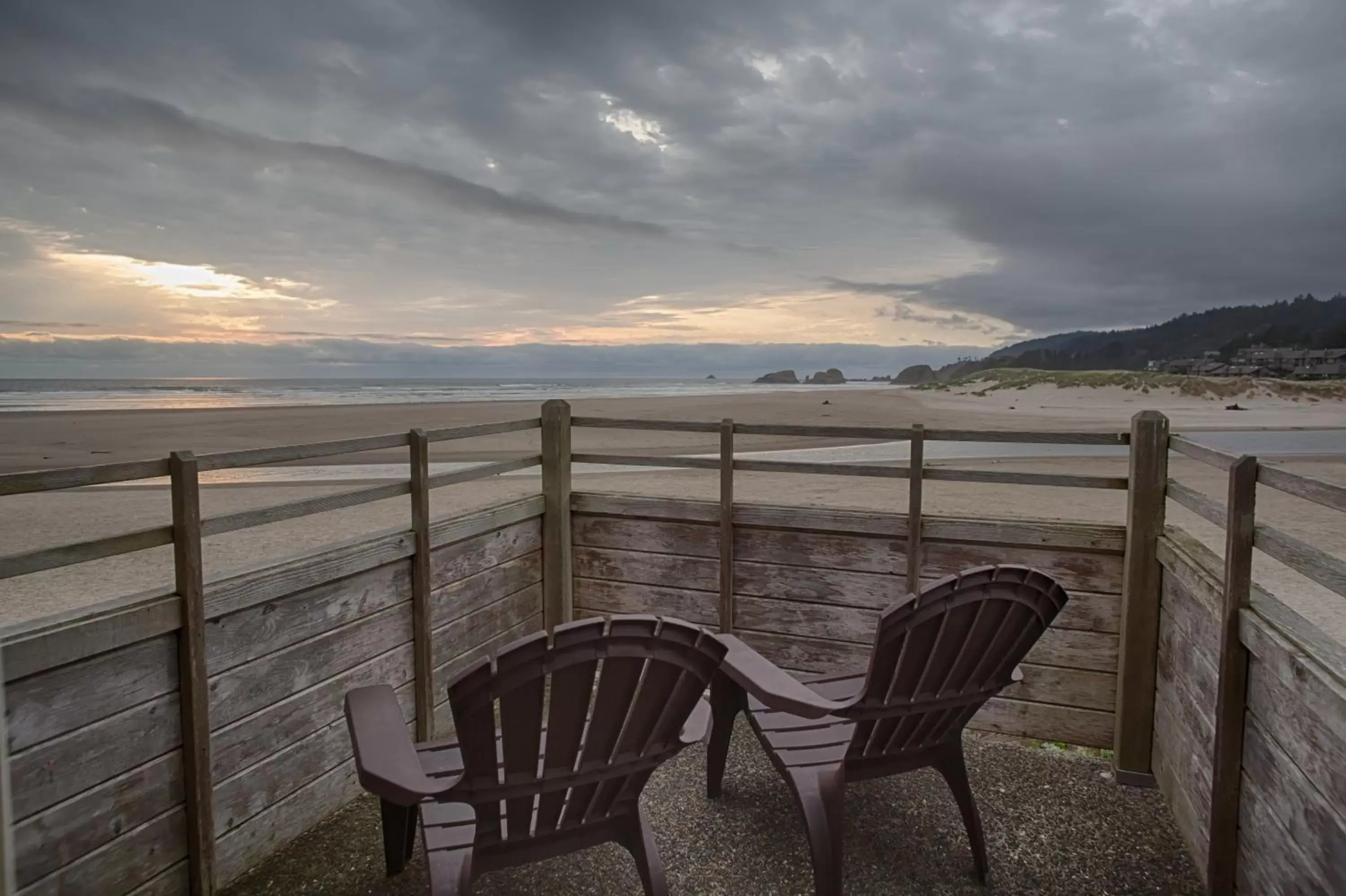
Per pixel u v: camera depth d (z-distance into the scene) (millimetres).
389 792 1514
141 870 1961
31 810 1679
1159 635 2750
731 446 3537
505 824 1698
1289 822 1623
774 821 2562
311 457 2404
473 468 3271
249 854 2275
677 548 3740
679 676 1630
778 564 3562
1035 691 3162
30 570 1628
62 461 13234
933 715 2094
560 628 1461
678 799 2709
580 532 3938
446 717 3152
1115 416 32625
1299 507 8703
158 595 1991
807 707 1901
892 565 3354
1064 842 2426
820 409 34844
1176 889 2170
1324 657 1518
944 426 26000
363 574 2705
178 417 23891
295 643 2430
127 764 1913
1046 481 3008
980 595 1913
